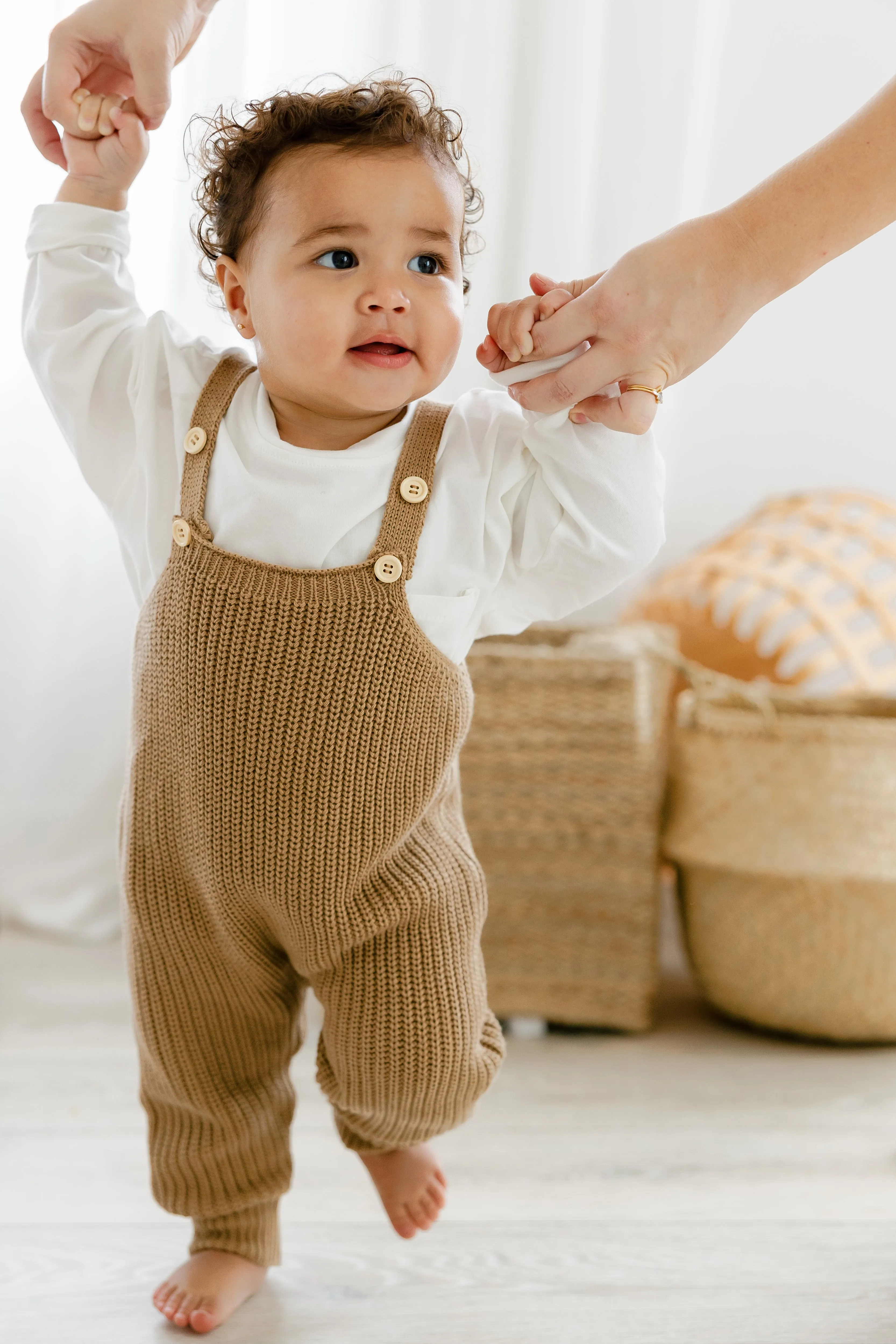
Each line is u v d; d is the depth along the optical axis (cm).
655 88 195
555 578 90
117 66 94
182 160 181
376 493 86
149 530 91
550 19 192
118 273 96
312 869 87
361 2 186
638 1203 122
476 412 91
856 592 203
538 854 171
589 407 82
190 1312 99
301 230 83
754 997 168
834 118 242
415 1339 99
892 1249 114
